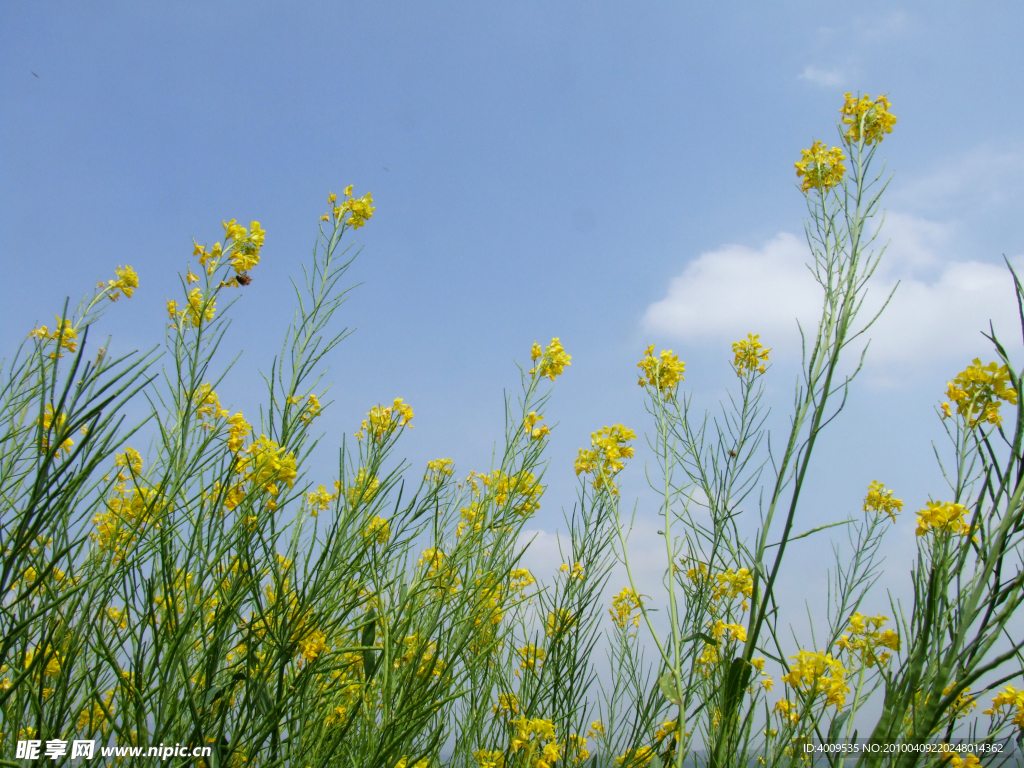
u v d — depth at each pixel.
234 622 0.55
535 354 0.79
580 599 0.78
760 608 0.54
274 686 0.59
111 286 0.76
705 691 0.66
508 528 0.70
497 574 0.68
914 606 0.45
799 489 0.53
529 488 0.73
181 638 0.51
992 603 0.39
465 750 0.74
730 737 0.57
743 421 0.77
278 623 0.58
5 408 0.65
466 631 0.62
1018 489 0.39
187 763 0.49
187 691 0.51
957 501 0.46
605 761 0.75
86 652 0.53
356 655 0.62
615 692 0.84
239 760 0.53
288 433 0.64
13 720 0.49
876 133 0.64
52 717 0.49
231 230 0.70
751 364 0.80
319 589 0.57
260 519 0.57
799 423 0.56
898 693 0.43
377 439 0.74
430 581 0.66
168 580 0.52
